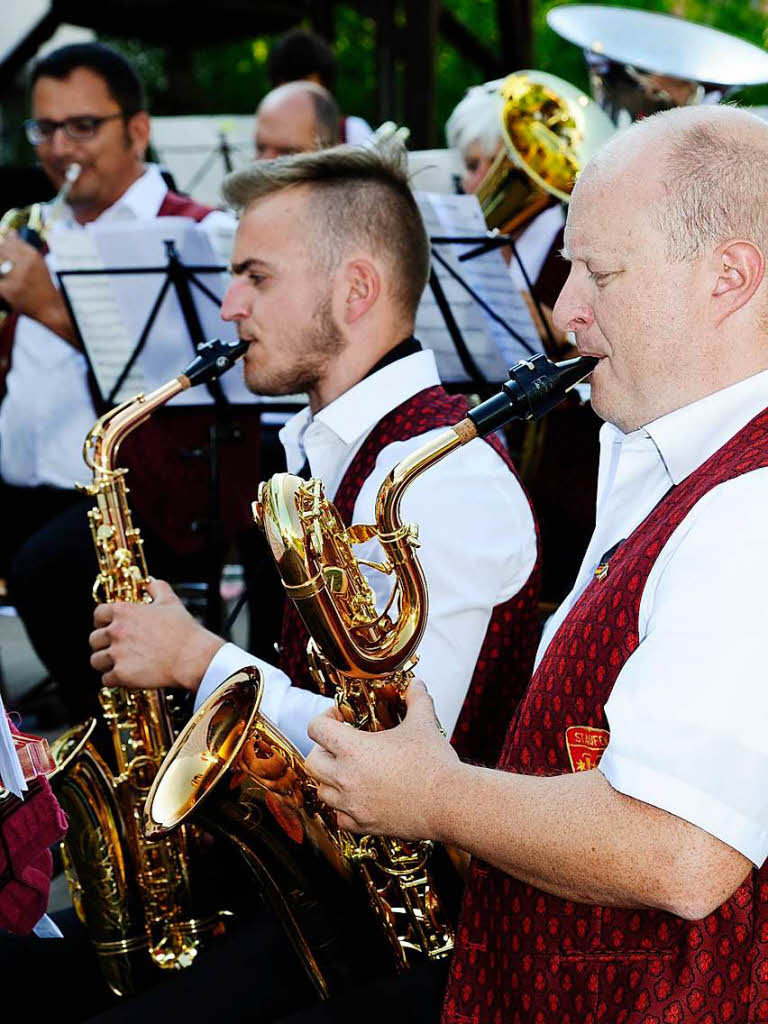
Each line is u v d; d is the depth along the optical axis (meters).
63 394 3.56
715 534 1.14
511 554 1.79
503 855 1.21
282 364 2.00
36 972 1.83
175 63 9.90
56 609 3.12
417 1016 1.50
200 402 2.98
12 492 3.66
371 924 1.69
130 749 2.03
